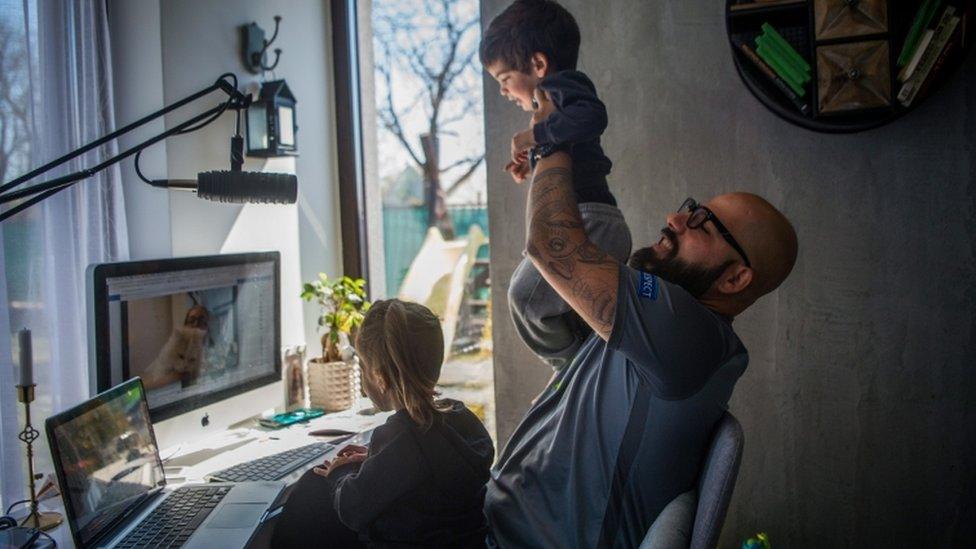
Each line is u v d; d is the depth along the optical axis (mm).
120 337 1546
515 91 1450
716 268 1140
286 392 2188
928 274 1894
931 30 1676
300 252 2496
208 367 1794
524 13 1395
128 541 1287
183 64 2033
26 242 1610
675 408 1072
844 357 1972
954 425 1903
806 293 1984
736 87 1986
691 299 1060
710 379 1053
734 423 1077
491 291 2229
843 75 1732
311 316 2543
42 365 1630
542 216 1163
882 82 1721
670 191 2053
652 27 2033
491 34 1430
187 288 1729
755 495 2072
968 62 1819
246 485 1531
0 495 1516
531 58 1387
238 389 1893
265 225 2324
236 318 1892
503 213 2197
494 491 1269
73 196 1685
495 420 2254
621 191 2088
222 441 1890
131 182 1908
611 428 1134
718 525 983
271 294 2027
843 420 1987
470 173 2785
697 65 2008
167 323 1670
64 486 1207
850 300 1953
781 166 1971
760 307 2018
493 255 2215
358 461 1555
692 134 2025
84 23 1712
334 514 1520
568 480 1168
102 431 1351
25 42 1573
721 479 1000
